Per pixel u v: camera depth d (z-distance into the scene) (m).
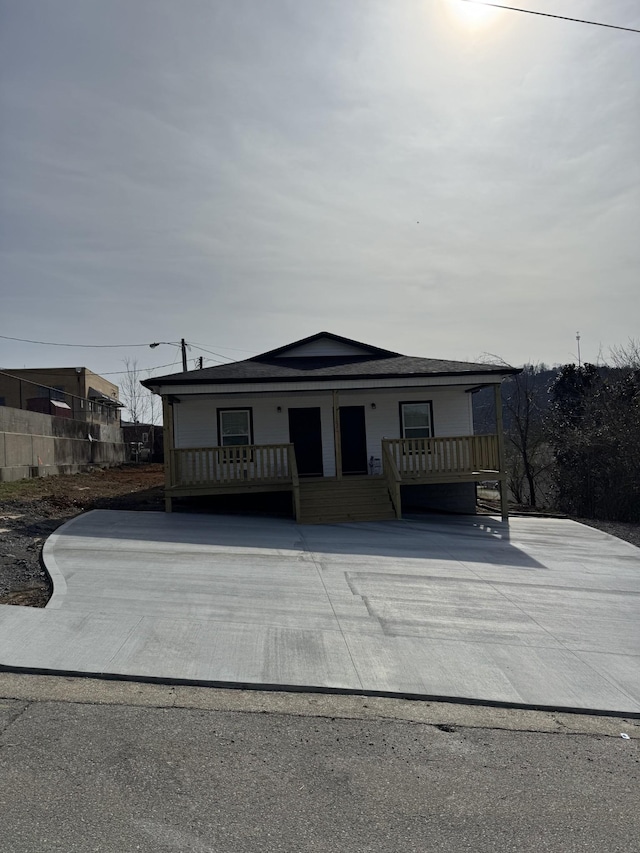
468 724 4.50
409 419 17.64
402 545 11.15
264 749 3.91
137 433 39.47
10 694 4.56
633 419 19.98
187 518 13.34
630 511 19.39
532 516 16.41
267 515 14.69
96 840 2.88
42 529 11.16
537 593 8.39
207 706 4.55
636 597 8.47
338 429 15.09
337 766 3.73
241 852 2.85
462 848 2.95
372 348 18.92
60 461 22.42
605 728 4.56
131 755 3.73
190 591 7.54
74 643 5.58
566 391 26.25
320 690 4.95
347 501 14.59
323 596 7.66
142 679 4.94
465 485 17.30
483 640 6.41
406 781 3.59
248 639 6.01
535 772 3.79
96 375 38.69
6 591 7.26
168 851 2.83
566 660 5.96
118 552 9.46
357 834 3.03
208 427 17.09
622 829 3.17
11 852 2.77
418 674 5.39
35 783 3.36
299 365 17.02
